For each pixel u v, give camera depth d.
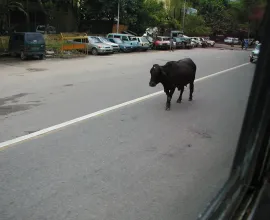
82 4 35.56
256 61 2.28
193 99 10.41
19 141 6.09
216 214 2.33
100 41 27.92
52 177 4.70
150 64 20.12
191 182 4.67
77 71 15.94
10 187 4.38
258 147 2.53
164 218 3.76
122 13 35.78
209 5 49.59
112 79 13.65
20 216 3.74
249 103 2.46
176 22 45.19
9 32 27.33
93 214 3.81
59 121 7.43
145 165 5.23
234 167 2.65
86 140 6.27
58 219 3.70
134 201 4.12
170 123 7.64
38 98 9.72
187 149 6.01
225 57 28.28
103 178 4.72
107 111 8.46
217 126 7.49
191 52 34.28
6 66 17.56
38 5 34.62
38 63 19.28
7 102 9.19
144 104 9.42
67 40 25.86
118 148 5.92
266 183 2.59
